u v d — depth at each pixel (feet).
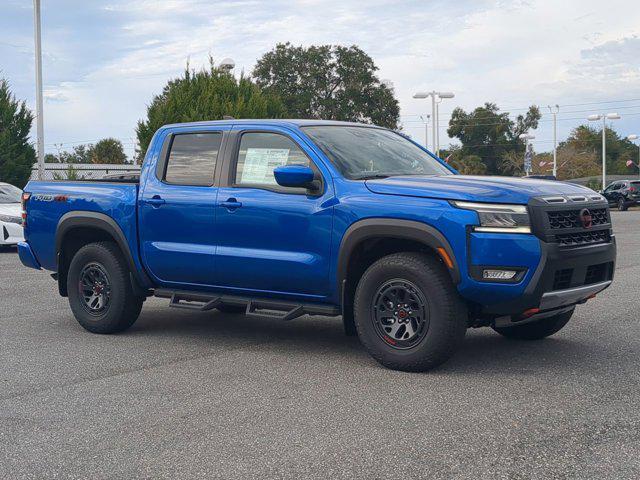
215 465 12.69
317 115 188.75
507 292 17.34
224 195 21.29
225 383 17.93
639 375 18.04
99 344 22.62
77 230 24.73
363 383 17.69
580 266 18.28
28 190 25.76
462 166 283.79
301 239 19.90
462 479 11.87
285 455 13.08
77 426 14.90
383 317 18.80
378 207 18.61
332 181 19.66
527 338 22.39
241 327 25.22
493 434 13.93
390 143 22.49
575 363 19.33
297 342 22.66
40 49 79.20
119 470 12.59
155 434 14.33
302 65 190.60
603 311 26.99
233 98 81.66
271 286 20.74
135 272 23.22
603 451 12.94
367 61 191.62
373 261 20.18
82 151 295.69
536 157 310.04
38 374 19.07
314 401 16.29
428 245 18.04
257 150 21.36
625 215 114.93
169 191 22.43
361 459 12.82
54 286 35.96
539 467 12.29
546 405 15.67
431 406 15.75
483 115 314.35
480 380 17.76
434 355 18.06
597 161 348.18
